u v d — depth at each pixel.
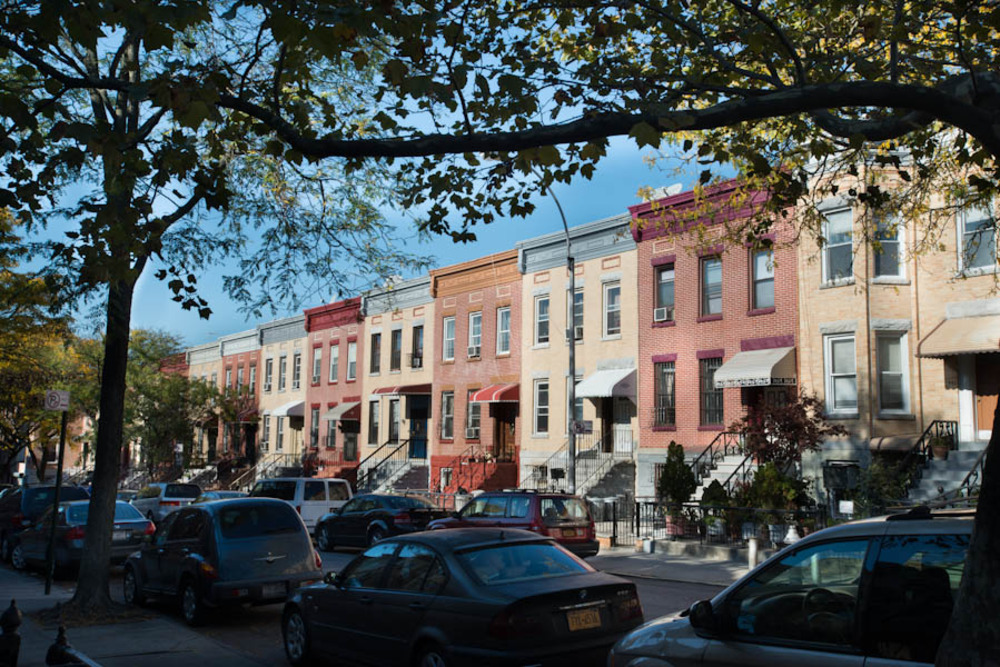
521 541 7.99
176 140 7.43
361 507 20.97
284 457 44.97
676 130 5.40
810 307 21.34
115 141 6.64
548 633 6.93
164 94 5.89
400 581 8.00
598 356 27.59
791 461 19.59
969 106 4.95
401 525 19.44
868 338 20.17
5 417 35.50
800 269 21.69
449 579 7.45
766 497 18.52
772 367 21.30
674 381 25.08
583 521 16.88
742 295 23.19
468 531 8.27
